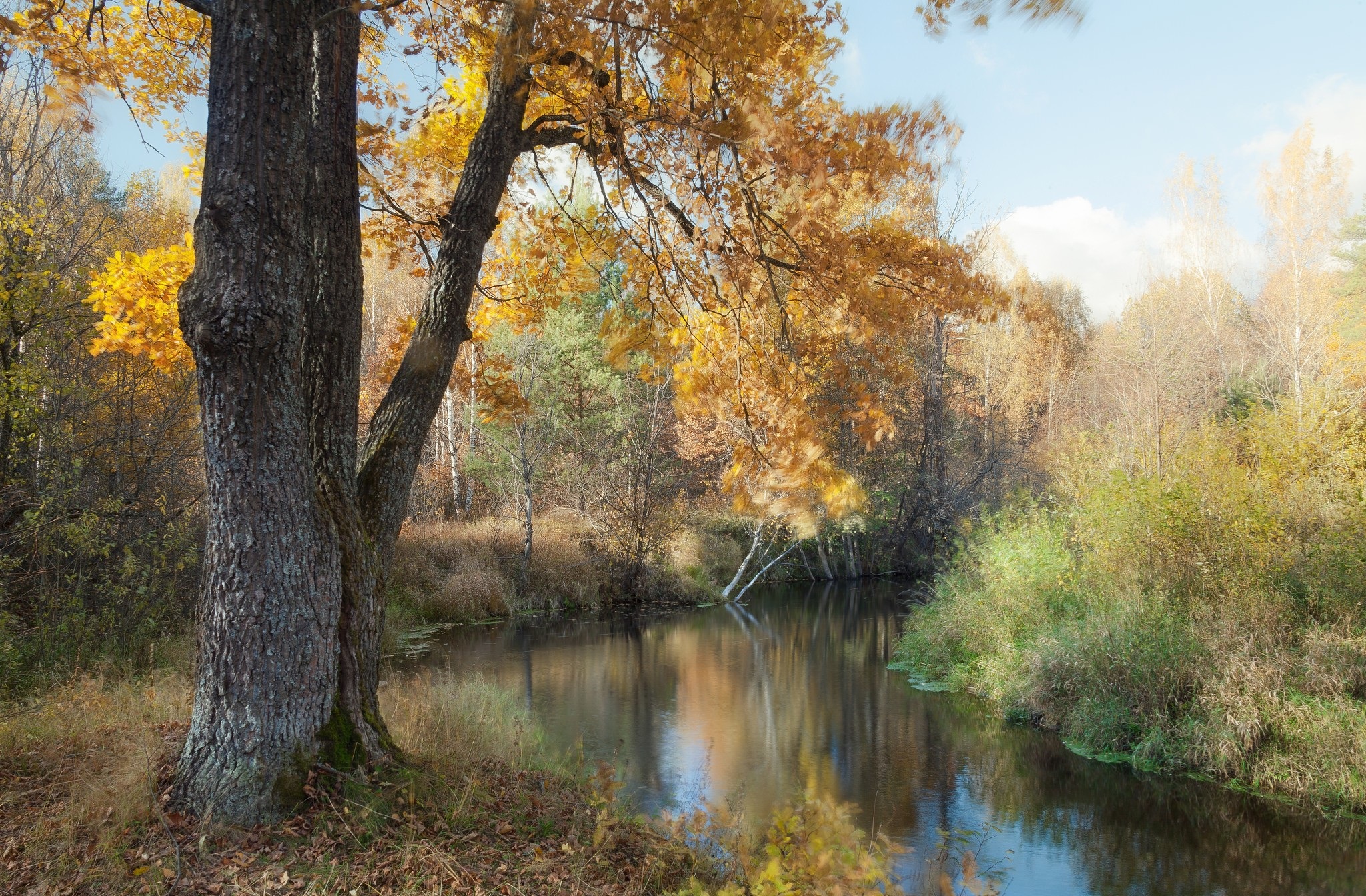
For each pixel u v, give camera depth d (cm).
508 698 900
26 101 940
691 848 473
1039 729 1022
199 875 335
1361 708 810
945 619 1385
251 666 372
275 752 375
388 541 463
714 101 421
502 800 459
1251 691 852
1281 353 2375
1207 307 2925
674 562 2330
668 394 2398
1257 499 1057
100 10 479
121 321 673
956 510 2559
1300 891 616
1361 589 893
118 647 822
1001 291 488
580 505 2334
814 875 376
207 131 359
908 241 493
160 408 1118
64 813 371
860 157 405
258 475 371
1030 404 3897
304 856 353
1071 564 1255
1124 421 2052
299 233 376
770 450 532
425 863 362
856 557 2892
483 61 544
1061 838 704
